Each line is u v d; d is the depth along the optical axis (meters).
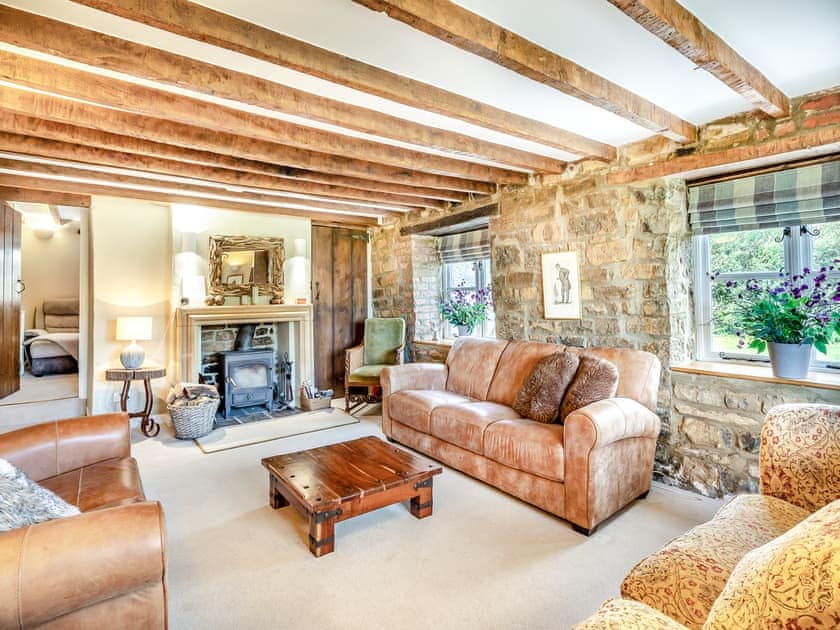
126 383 4.09
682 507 2.75
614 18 1.72
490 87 2.33
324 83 2.26
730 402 2.80
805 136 2.48
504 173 3.84
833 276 2.69
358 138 3.06
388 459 2.75
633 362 2.99
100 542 1.24
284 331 5.47
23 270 6.95
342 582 2.04
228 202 4.76
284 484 2.49
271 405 5.14
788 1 1.63
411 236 5.39
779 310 2.61
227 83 2.10
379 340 5.35
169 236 4.70
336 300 5.88
